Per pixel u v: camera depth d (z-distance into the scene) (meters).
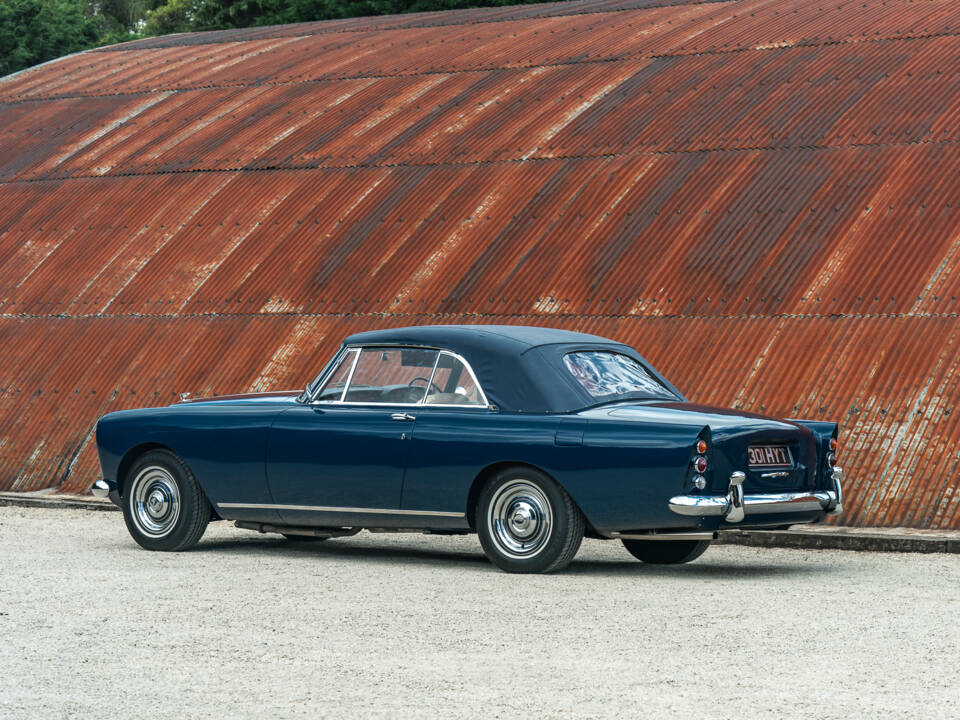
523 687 7.09
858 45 22.73
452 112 24.06
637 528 10.78
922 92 20.20
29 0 64.00
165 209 23.16
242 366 19.08
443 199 21.06
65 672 7.55
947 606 9.62
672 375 16.52
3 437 19.52
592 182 20.33
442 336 11.95
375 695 6.94
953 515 13.93
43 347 20.75
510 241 19.59
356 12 56.91
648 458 10.62
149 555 12.68
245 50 32.22
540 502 11.22
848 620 9.02
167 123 26.86
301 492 12.24
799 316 16.58
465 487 11.41
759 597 10.03
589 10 30.30
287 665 7.68
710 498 10.52
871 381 15.43
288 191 22.59
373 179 22.22
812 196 18.48
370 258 20.22
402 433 11.72
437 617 9.19
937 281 16.31
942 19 23.09
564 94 23.72
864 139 19.41
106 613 9.41
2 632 8.73
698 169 19.88
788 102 21.06
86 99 29.70
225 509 12.77
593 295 18.08
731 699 6.80
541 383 11.39
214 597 10.08
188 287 20.94
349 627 8.84
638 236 18.86
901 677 7.29
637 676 7.33
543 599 9.94
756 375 16.06
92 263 22.30
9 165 26.52
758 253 17.80
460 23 31.20
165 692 7.05
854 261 17.08
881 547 13.38
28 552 12.90
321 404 12.34
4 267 22.86
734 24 25.81
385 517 11.88
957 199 17.48
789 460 11.27
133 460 13.40
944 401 14.87
